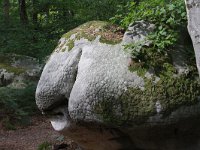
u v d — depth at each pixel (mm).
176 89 3996
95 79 4125
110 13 12578
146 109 3975
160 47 4160
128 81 4066
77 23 13031
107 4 12633
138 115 4000
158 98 3973
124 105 4035
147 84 4031
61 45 4793
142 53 4180
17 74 12633
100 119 4105
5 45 13297
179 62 4145
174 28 4340
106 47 4344
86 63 4301
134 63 4141
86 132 4387
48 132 9500
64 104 4570
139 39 4297
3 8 15742
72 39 4684
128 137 4227
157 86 4008
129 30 4387
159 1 4547
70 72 4426
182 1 4398
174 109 3973
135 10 4883
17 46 13125
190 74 4078
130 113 4020
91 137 4418
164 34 4195
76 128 4441
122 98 4043
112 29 4605
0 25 13781
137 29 4363
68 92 4438
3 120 10133
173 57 4172
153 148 4211
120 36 4480
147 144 4207
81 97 4152
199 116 4047
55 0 13883
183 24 4395
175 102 3967
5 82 12562
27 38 13227
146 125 4023
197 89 4023
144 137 4148
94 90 4098
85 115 4172
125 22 4602
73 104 4227
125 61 4180
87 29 4691
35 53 13219
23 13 15109
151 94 3990
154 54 4176
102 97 4078
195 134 4148
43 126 10188
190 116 4016
